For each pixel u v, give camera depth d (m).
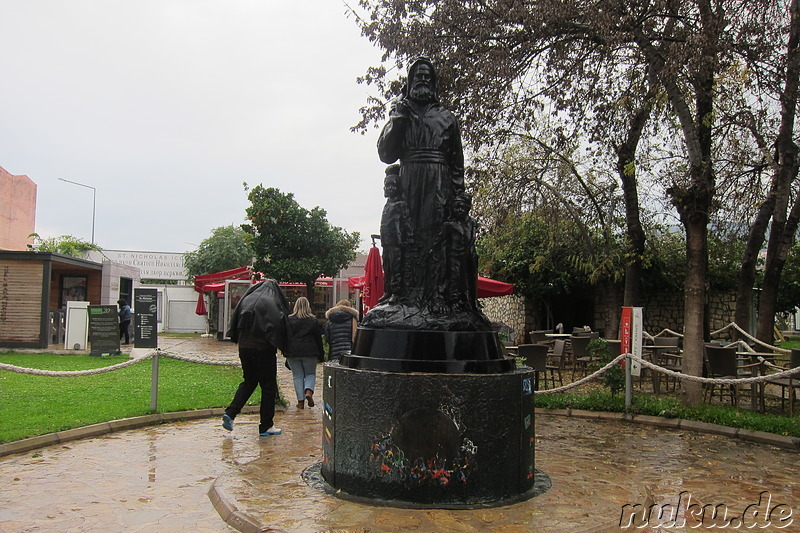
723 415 7.88
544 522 3.90
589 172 15.90
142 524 4.09
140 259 44.44
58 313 18.58
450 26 10.59
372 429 4.39
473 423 4.33
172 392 9.28
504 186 15.15
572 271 20.44
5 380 10.14
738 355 10.53
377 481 4.34
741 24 9.38
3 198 28.25
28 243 30.31
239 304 7.02
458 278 4.90
